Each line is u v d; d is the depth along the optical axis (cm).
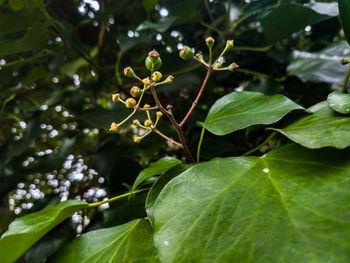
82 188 32
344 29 14
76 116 33
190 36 34
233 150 21
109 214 18
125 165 23
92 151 31
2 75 33
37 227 13
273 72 26
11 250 13
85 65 33
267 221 9
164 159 15
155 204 11
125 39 27
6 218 33
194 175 11
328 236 8
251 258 8
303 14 19
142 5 33
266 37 22
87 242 13
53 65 32
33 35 23
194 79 26
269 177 10
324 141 10
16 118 35
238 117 13
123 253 11
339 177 9
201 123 14
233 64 14
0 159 30
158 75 13
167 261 9
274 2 25
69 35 27
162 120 30
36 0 23
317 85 24
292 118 14
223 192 10
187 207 10
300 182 10
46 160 29
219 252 8
